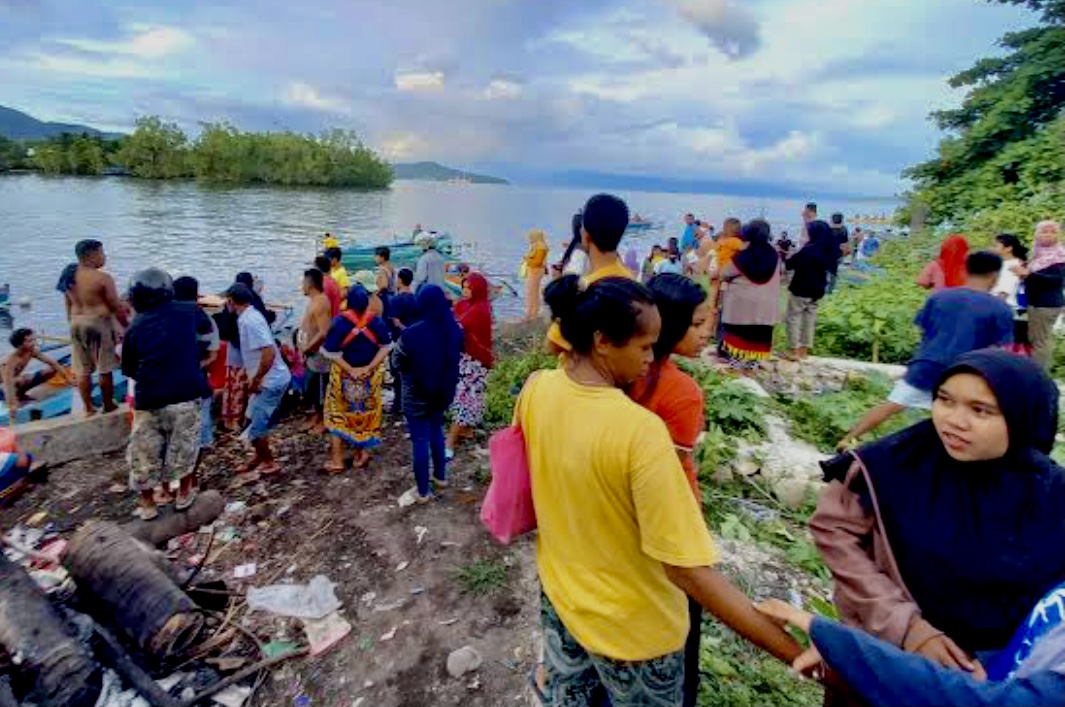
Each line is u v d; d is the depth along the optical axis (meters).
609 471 1.62
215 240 33.53
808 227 7.20
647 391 2.20
